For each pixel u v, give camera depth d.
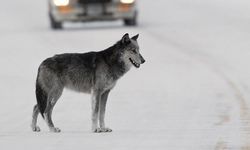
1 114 45.22
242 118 41.06
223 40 89.56
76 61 39.44
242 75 62.06
